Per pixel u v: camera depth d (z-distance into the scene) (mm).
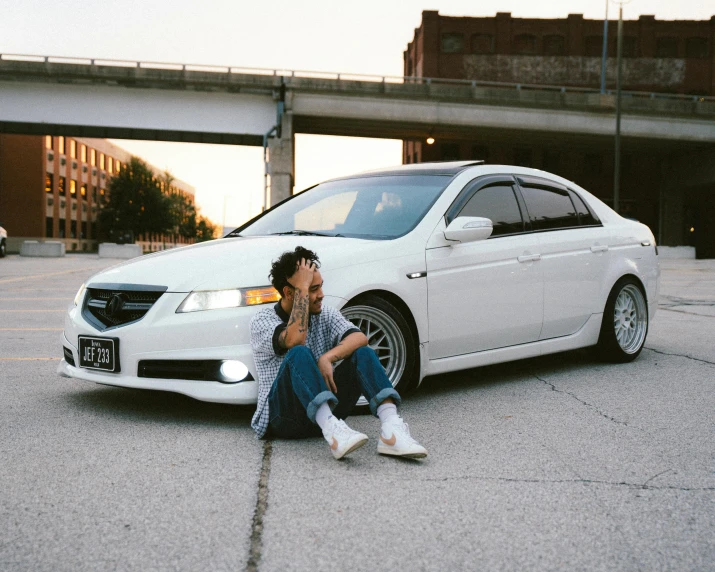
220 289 3697
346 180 5379
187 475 2984
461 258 4484
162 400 4348
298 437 3422
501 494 2779
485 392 4645
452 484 2891
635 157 51125
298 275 3287
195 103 37219
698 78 53375
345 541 2340
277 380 3277
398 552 2260
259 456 3250
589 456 3271
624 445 3447
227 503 2674
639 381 4969
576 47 53094
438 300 4344
